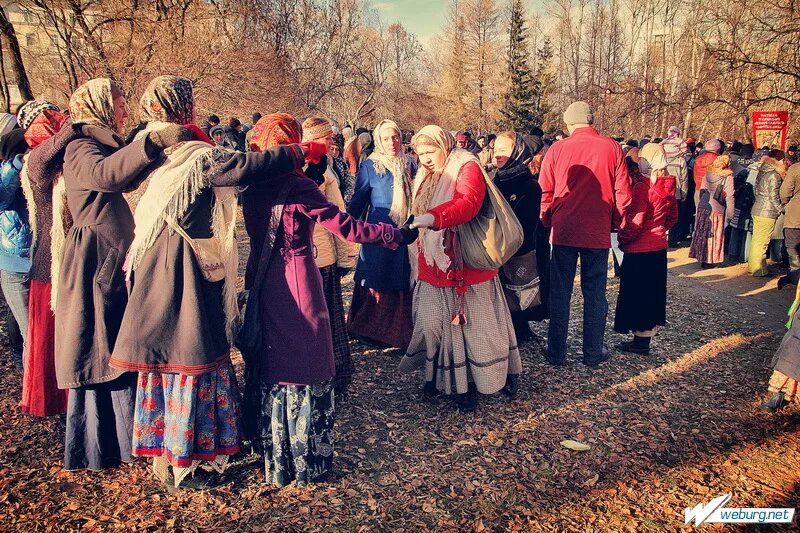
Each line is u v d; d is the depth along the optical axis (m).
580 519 3.02
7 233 3.73
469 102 54.84
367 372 4.75
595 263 4.84
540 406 4.24
